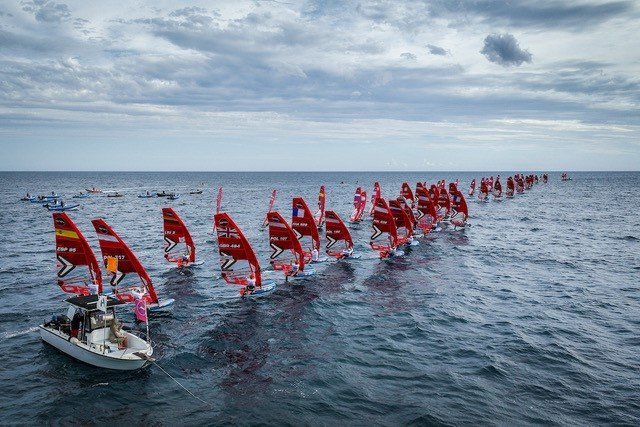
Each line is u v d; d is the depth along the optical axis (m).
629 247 59.50
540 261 50.81
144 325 30.27
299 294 37.75
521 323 31.05
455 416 19.55
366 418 19.45
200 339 28.08
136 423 19.17
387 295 37.75
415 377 23.27
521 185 165.38
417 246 58.53
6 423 19.11
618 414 19.67
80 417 19.62
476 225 78.81
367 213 91.62
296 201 45.94
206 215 93.12
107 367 23.97
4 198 137.00
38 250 55.41
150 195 146.38
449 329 30.03
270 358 25.55
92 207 109.56
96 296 26.80
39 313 32.25
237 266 37.03
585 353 26.03
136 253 53.34
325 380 22.94
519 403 20.64
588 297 37.03
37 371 23.72
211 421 19.27
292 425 18.94
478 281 42.22
